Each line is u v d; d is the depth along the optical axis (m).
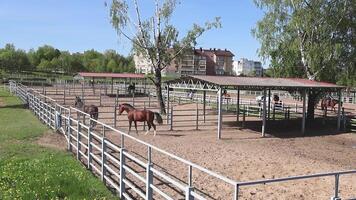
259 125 26.88
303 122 24.50
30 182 9.83
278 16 34.50
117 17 33.34
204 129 24.05
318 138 23.11
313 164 14.95
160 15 32.97
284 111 31.38
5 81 71.44
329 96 41.81
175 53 33.97
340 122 27.70
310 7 32.62
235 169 13.43
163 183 10.68
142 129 22.61
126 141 17.62
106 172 10.92
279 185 11.43
